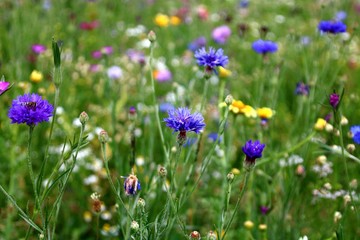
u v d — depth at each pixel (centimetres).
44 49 154
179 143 95
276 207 123
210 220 125
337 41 192
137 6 258
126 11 249
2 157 132
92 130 145
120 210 109
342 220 109
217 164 131
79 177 136
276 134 146
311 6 250
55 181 91
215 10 255
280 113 153
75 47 191
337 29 132
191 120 93
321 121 117
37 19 189
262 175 123
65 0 229
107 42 204
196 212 128
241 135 134
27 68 158
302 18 248
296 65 169
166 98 153
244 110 118
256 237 119
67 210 129
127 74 172
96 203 102
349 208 119
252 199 124
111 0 245
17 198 125
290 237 117
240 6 254
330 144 127
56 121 141
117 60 179
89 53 191
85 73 169
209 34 213
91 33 211
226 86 159
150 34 112
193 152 122
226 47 175
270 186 121
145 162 123
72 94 153
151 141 127
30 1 198
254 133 132
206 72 109
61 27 201
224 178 118
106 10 234
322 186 124
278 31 232
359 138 107
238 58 191
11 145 127
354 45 191
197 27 218
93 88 165
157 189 116
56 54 92
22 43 162
